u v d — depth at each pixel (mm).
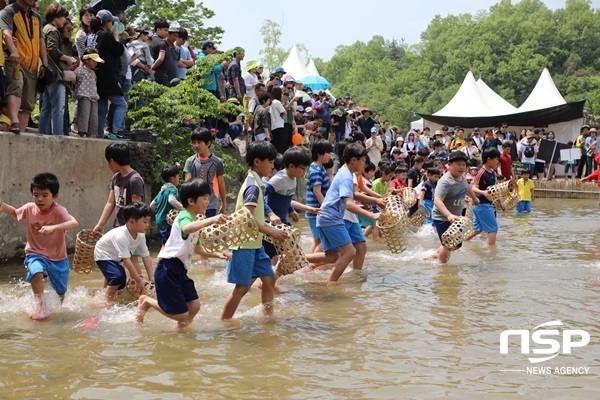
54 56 10273
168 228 9227
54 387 4672
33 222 6871
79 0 25234
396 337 5926
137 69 13391
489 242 11219
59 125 10406
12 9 9469
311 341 5805
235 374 4957
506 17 110875
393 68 123438
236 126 15203
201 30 31594
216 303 7191
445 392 4641
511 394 4617
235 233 5988
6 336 5914
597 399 4543
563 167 27000
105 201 11047
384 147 23188
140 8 30844
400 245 8734
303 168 7766
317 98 22109
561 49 99375
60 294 6996
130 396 4523
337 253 8406
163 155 12391
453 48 105562
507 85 96812
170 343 5715
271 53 44219
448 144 25594
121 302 7195
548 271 9000
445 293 7664
